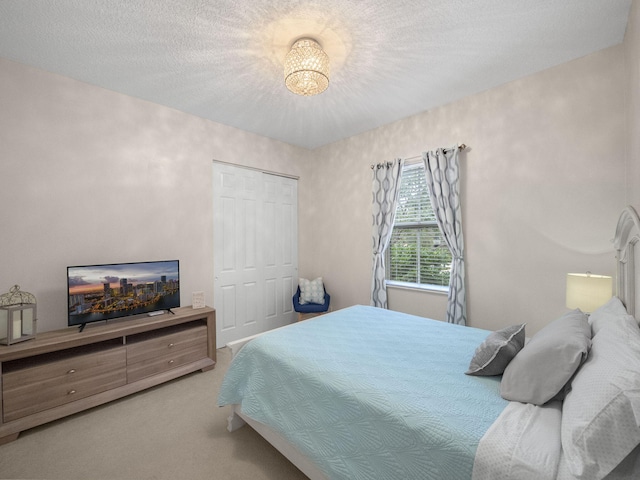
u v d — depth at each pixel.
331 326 2.28
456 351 1.80
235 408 1.94
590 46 2.14
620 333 1.21
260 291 3.94
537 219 2.49
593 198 2.23
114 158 2.72
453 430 1.05
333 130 3.74
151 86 2.63
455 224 2.93
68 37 1.97
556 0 1.70
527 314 2.55
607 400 0.89
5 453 1.74
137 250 2.85
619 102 2.11
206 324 2.94
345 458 1.26
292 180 4.31
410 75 2.49
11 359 1.88
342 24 1.88
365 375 1.47
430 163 3.07
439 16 1.81
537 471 0.86
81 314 2.33
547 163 2.43
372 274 3.62
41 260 2.35
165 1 1.67
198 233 3.29
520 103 2.56
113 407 2.23
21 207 2.27
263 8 1.73
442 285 3.21
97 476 1.58
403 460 1.10
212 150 3.41
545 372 1.19
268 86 2.64
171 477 1.57
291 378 1.58
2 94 2.19
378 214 3.57
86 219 2.57
